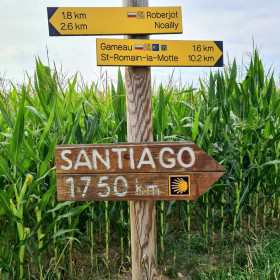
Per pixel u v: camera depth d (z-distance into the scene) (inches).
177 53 70.7
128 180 66.8
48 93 99.0
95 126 101.6
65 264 101.5
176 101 150.3
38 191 86.9
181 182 66.4
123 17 68.3
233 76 120.0
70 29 67.0
